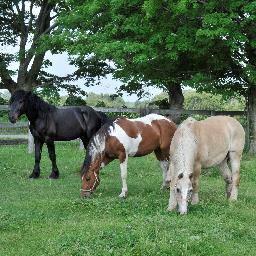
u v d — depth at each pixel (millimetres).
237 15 18438
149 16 19031
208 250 7125
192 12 19609
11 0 32719
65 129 14695
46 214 9641
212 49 20047
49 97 31422
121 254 6922
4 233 8320
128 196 11703
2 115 29391
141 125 11852
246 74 19281
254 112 21375
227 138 10727
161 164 12547
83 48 21969
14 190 12641
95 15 23375
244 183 13992
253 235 8023
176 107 28391
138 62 19859
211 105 35375
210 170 15383
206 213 9391
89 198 11312
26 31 33562
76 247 7211
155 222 8359
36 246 7586
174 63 21516
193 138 9680
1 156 18672
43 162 17531
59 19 24734
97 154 11359
